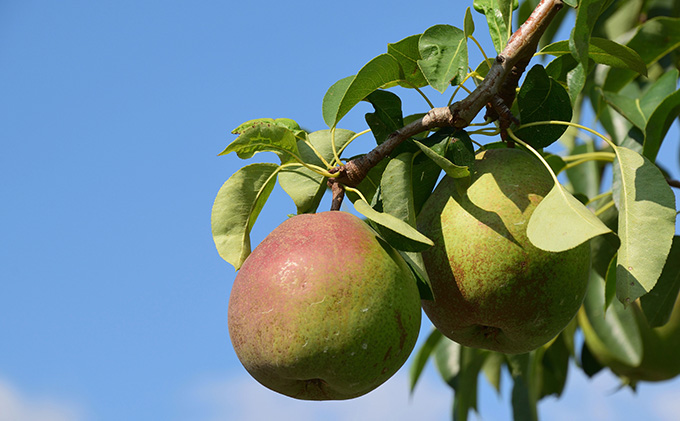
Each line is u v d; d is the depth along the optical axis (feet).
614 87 3.76
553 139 3.22
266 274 3.01
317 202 3.33
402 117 3.26
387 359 3.01
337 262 3.00
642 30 3.68
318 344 2.97
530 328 3.13
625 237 3.06
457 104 3.15
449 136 3.16
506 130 3.20
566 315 3.14
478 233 3.09
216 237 3.25
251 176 3.26
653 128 3.48
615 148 3.16
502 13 3.32
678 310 4.05
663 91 3.57
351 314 2.98
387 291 3.00
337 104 3.24
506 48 3.18
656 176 3.10
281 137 3.16
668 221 3.05
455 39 3.16
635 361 3.88
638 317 4.07
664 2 3.98
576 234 2.93
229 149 3.14
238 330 3.04
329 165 3.18
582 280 3.13
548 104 3.21
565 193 3.01
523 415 4.04
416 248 3.04
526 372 4.02
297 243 3.02
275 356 3.00
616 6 3.96
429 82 3.12
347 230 3.04
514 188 3.11
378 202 3.21
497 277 3.08
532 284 3.09
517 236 3.08
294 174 3.34
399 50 3.24
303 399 3.10
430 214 3.15
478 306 3.11
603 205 3.85
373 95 3.24
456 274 3.10
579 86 3.29
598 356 4.16
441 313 3.16
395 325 3.00
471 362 4.14
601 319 3.92
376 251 3.03
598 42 3.26
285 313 2.98
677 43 3.68
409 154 3.15
